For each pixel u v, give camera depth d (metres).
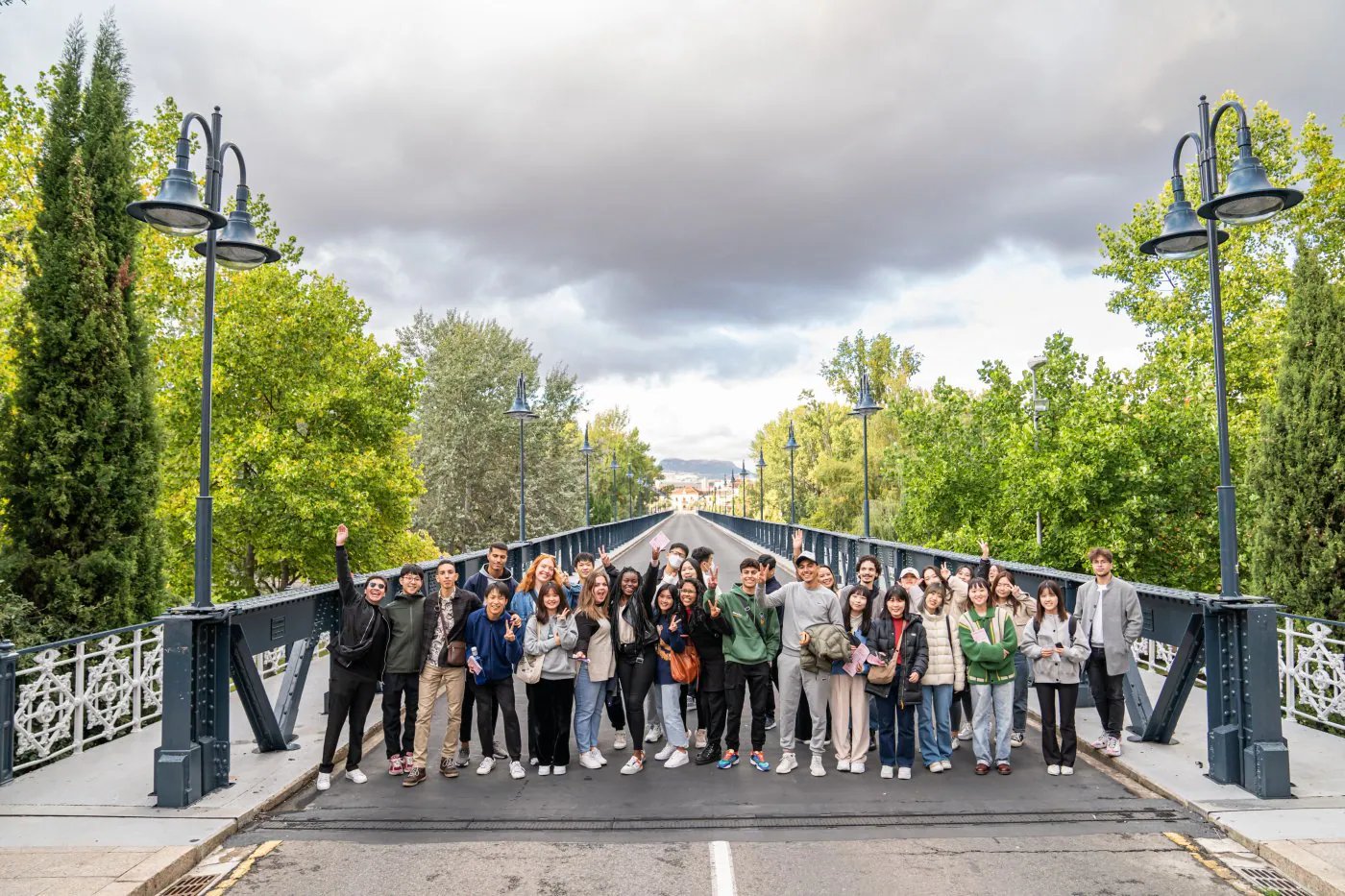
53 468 8.70
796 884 4.69
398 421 23.56
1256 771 5.98
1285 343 9.44
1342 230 20.92
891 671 6.60
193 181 6.34
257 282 21.55
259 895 4.62
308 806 6.14
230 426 21.12
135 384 9.41
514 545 16.75
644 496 93.44
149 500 9.37
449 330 40.59
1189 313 24.28
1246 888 4.62
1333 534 8.67
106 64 9.71
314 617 8.19
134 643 8.17
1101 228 25.95
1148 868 4.89
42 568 8.58
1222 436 6.42
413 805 6.14
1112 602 6.93
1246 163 6.19
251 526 21.44
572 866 4.98
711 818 5.79
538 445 41.53
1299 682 8.00
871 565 7.86
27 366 8.83
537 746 7.09
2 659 6.38
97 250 9.10
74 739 7.23
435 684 6.79
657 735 7.93
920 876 4.79
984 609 6.89
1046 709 6.79
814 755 6.80
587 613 6.99
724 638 7.02
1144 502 15.53
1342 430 8.73
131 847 5.08
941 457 19.14
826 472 40.91
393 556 25.25
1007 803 6.07
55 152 9.27
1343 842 5.05
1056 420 18.80
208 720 6.22
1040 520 16.44
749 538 46.25
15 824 5.50
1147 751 7.12
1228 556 6.33
